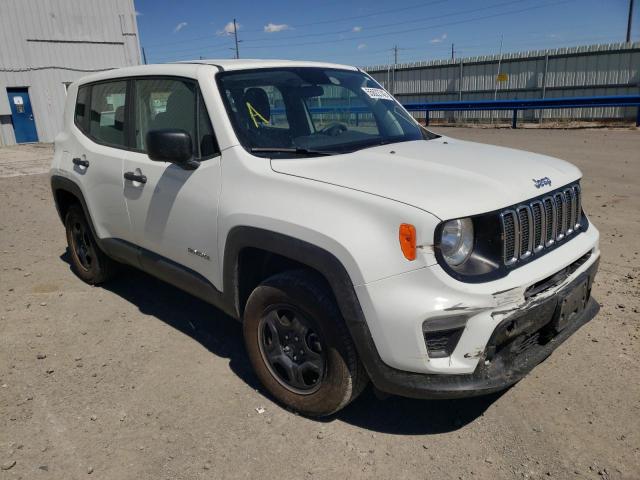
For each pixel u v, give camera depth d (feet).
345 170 9.02
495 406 9.88
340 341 8.48
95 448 8.93
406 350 7.77
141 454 8.78
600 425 9.23
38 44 60.59
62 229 22.90
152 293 15.44
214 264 10.39
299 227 8.48
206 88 10.65
